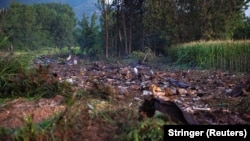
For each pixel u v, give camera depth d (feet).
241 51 52.95
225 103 18.97
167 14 87.45
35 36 204.85
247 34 89.30
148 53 78.74
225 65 55.42
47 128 11.54
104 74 37.27
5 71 21.01
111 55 97.14
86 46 122.62
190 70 51.75
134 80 31.19
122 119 12.44
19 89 20.12
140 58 78.02
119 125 12.11
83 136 11.46
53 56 97.91
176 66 61.62
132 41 101.45
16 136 10.82
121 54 99.19
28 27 195.42
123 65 62.03
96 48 105.91
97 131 11.85
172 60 74.95
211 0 83.61
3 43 23.52
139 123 11.64
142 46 97.14
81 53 120.88
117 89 22.90
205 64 57.88
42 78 20.93
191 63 62.64
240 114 15.84
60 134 11.18
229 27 83.82
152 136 10.75
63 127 11.53
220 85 28.25
